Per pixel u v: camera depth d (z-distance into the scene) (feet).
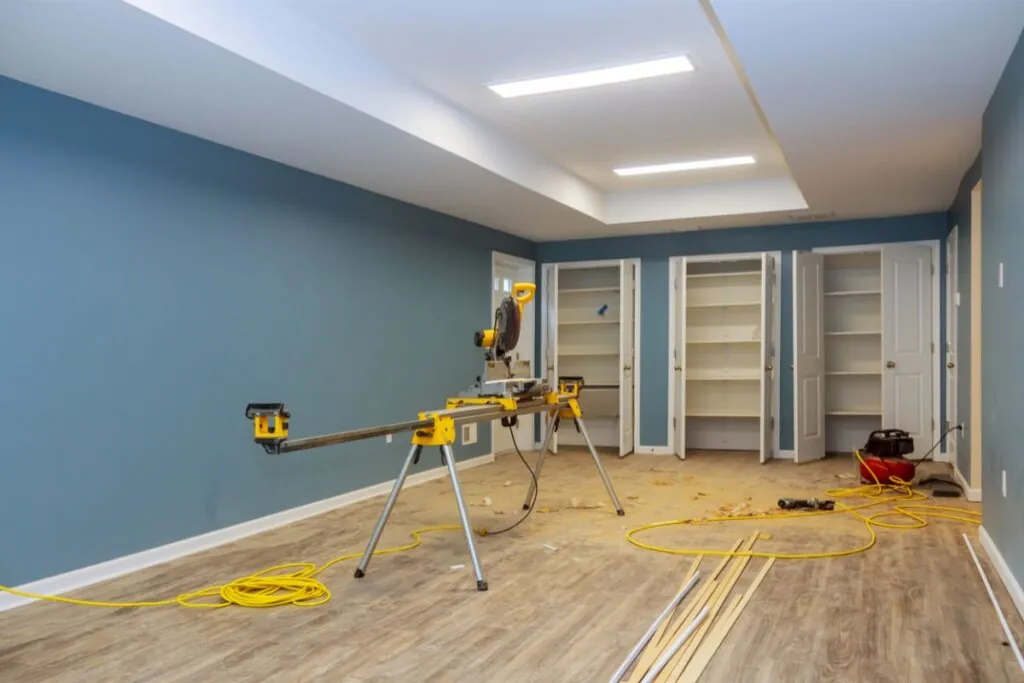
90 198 11.82
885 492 18.60
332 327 17.26
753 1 9.17
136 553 12.47
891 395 23.53
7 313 10.65
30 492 10.93
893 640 9.18
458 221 22.95
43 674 8.42
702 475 21.72
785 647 8.99
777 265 25.39
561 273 29.17
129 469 12.39
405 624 9.91
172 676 8.36
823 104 12.92
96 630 9.75
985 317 13.07
